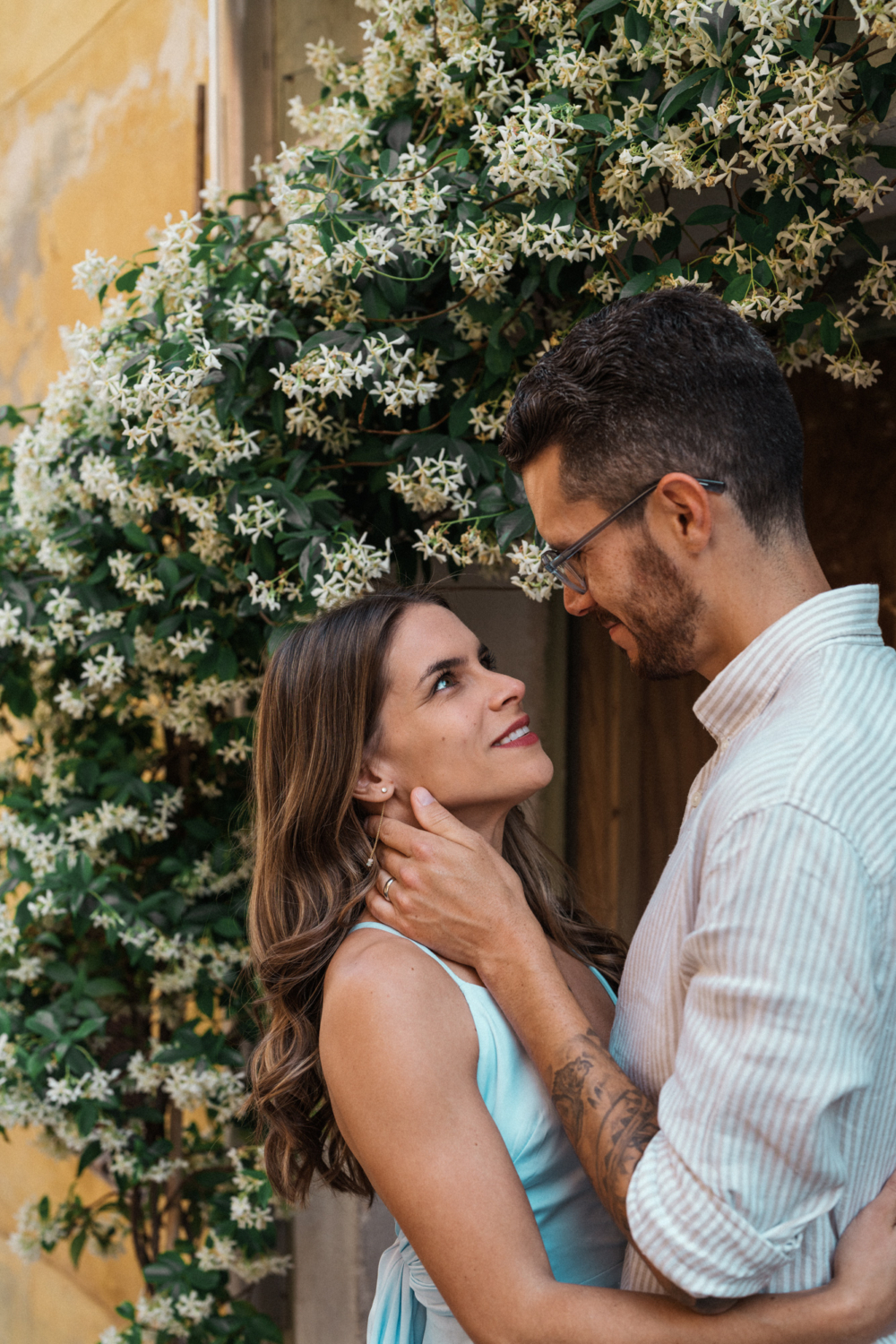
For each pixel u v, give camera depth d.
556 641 2.66
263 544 1.96
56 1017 2.47
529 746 1.39
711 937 0.92
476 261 1.65
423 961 1.22
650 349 1.05
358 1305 2.41
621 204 1.66
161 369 1.85
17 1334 4.23
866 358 2.11
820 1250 0.96
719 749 1.12
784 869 0.89
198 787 2.75
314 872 1.40
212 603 2.29
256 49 2.69
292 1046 1.40
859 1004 0.87
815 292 1.90
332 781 1.39
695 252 2.00
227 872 2.57
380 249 1.71
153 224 3.35
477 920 1.20
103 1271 3.66
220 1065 2.47
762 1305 0.94
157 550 2.24
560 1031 1.10
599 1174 1.01
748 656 1.07
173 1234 2.91
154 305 2.00
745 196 1.61
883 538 2.12
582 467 1.08
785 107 1.51
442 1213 1.07
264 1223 2.38
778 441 1.05
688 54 1.56
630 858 2.60
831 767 0.92
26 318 4.22
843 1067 0.86
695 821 1.08
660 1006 1.12
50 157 3.98
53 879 2.45
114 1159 2.68
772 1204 0.88
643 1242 0.91
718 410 1.03
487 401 1.87
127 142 3.48
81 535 2.30
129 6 3.43
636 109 1.55
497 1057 1.22
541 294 1.91
